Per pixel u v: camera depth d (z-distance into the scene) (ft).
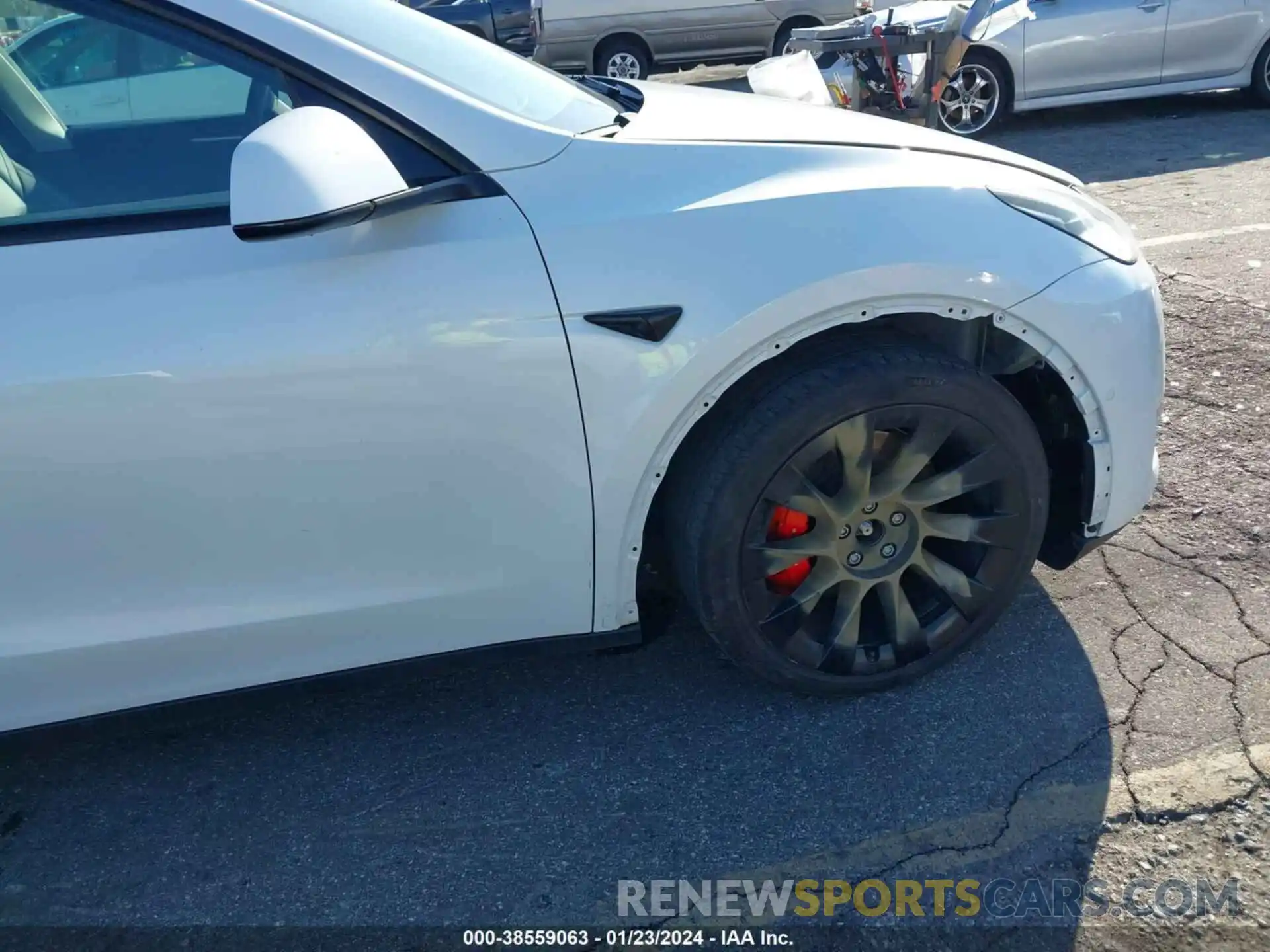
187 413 6.00
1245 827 6.72
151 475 6.09
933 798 7.13
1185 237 17.25
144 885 6.95
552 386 6.42
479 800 7.45
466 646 7.18
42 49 6.22
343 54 6.39
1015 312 7.01
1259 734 7.37
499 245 6.29
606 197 6.56
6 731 6.73
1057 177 8.08
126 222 6.13
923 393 6.88
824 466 7.09
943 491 7.28
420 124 6.37
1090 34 26.78
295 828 7.32
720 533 6.97
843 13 39.22
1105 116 29.76
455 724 8.20
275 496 6.30
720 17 39.06
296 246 6.09
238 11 6.29
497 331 6.26
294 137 5.60
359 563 6.66
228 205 6.20
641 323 6.43
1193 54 27.40
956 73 26.58
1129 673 8.03
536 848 7.02
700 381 6.59
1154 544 9.50
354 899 6.75
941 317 7.21
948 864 6.67
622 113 7.80
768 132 7.38
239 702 7.00
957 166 7.41
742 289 6.52
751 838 6.96
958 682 8.11
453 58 7.27
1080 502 7.83
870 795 7.20
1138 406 7.53
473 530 6.72
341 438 6.23
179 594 6.51
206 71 6.29
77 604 6.41
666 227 6.53
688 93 9.00
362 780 7.72
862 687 7.80
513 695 8.46
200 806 7.59
